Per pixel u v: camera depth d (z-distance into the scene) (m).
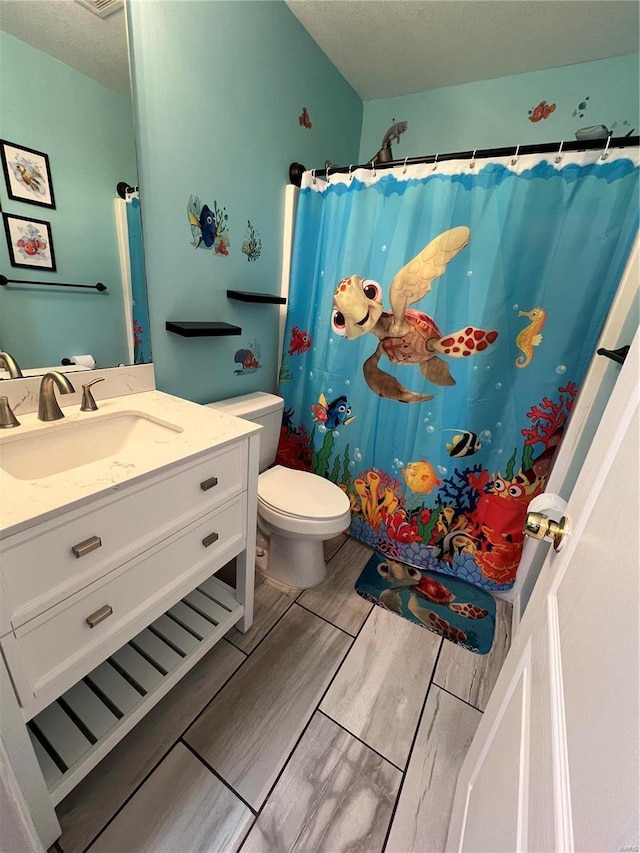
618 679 0.33
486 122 1.84
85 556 0.76
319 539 1.49
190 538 1.01
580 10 1.33
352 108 1.99
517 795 0.50
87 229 1.05
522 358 1.40
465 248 1.38
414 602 1.59
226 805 0.93
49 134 0.93
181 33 1.11
